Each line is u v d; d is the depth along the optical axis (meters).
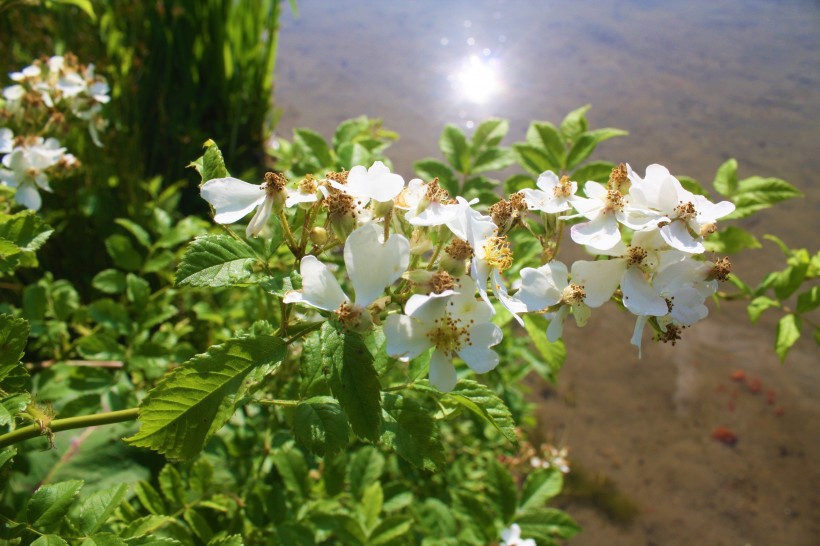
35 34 0.41
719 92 0.58
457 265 0.14
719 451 0.42
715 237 0.24
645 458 0.42
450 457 0.33
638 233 0.15
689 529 0.39
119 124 0.40
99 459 0.23
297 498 0.22
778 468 0.41
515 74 0.60
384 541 0.21
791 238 0.48
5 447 0.14
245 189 0.14
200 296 0.33
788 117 0.56
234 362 0.12
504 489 0.25
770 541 0.38
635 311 0.15
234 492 0.22
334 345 0.12
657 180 0.15
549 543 0.24
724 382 0.45
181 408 0.12
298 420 0.13
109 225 0.37
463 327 0.14
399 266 0.13
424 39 0.65
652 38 0.66
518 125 0.54
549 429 0.43
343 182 0.14
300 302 0.13
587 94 0.58
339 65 0.61
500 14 0.70
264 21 0.52
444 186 0.24
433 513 0.26
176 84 0.50
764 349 0.46
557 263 0.15
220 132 0.52
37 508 0.14
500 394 0.34
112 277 0.26
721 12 0.71
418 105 0.56
